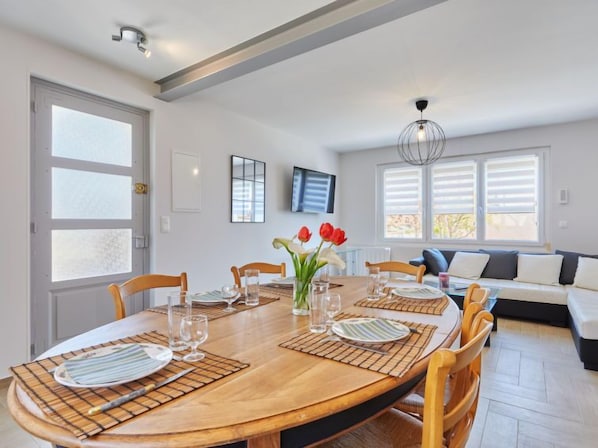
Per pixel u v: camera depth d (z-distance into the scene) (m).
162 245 3.13
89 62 2.60
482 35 2.26
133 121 2.97
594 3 1.94
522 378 2.42
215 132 3.63
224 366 0.94
